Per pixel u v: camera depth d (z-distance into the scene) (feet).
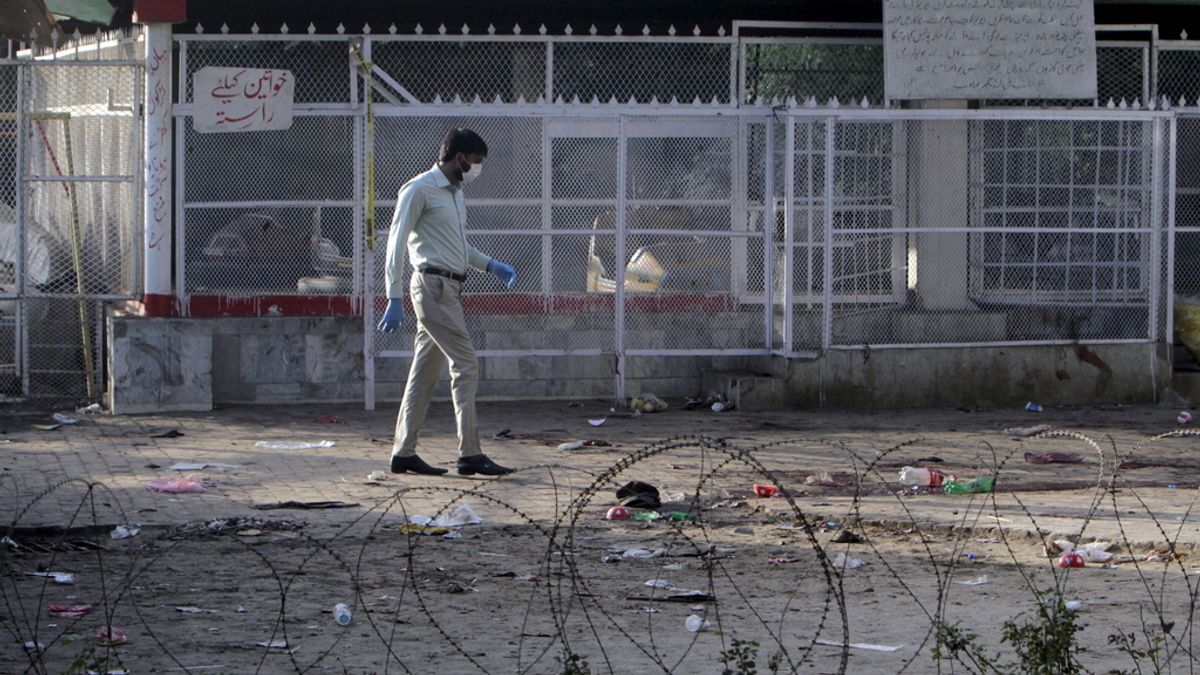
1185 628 28.40
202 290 63.26
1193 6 70.69
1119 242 67.05
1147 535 37.09
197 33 64.23
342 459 50.26
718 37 68.18
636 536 38.14
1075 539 36.78
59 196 64.34
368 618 28.09
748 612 29.99
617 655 26.37
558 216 65.16
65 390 65.05
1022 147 66.90
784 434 57.31
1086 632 28.04
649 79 68.13
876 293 65.92
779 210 65.46
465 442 46.88
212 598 30.60
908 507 41.60
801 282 65.41
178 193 62.80
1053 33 65.41
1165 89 72.33
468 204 64.44
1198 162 72.38
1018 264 66.95
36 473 46.85
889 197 66.39
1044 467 49.57
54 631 27.58
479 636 27.76
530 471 48.03
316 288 64.23
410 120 63.62
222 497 42.73
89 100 63.62
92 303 65.26
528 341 64.95
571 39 67.21
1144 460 51.29
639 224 65.31
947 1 64.90
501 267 47.85
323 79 65.41
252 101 62.64
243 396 63.72
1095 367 66.28
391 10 66.74
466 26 66.49
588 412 62.90
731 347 66.03
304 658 25.91
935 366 65.00
